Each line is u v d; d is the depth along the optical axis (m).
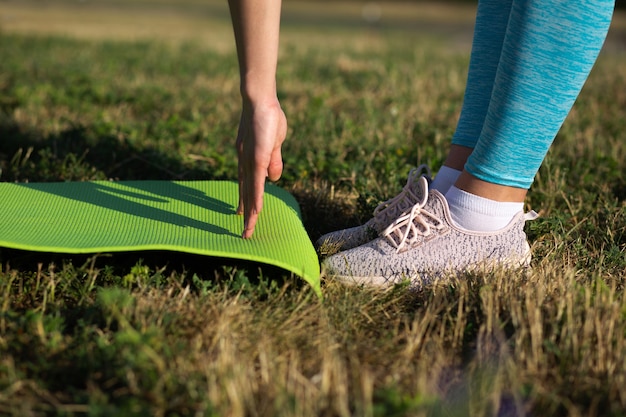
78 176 2.84
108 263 1.97
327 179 2.91
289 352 1.55
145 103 4.41
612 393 1.36
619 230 2.32
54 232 1.93
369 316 1.76
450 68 6.89
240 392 1.33
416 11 29.31
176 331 1.58
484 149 1.88
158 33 12.58
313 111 4.23
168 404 1.33
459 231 1.97
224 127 3.88
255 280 1.92
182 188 2.43
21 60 6.36
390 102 4.83
